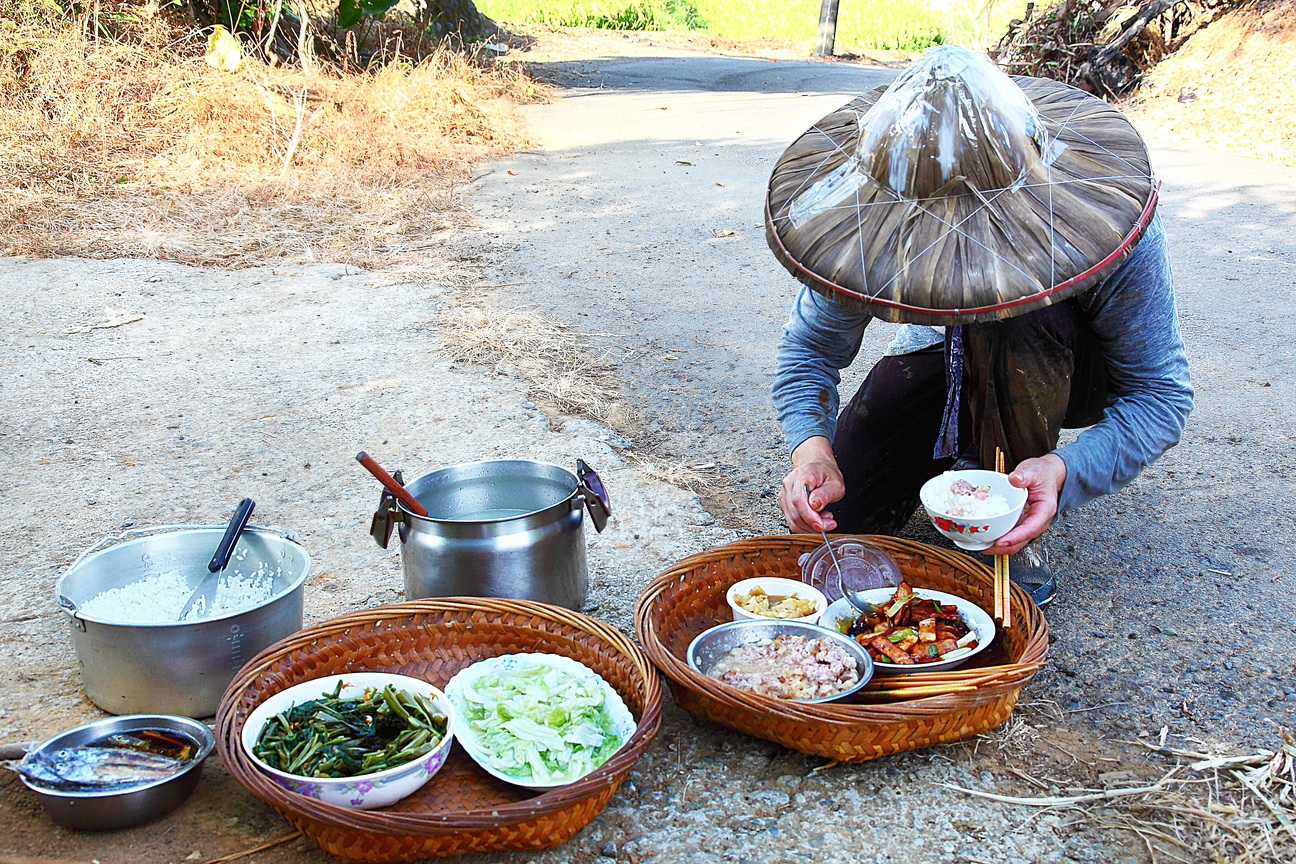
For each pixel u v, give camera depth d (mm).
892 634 2207
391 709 1973
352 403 3971
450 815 1662
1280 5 9812
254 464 3471
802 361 2662
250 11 9578
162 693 2127
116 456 3504
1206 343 4496
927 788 2012
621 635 2141
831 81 13844
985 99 1893
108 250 5883
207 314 4973
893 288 1898
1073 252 1869
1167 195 6961
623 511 3189
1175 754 2104
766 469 3510
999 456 2350
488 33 15930
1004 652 2264
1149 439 2283
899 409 2676
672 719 2229
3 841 1846
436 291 5328
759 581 2486
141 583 2402
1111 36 10703
